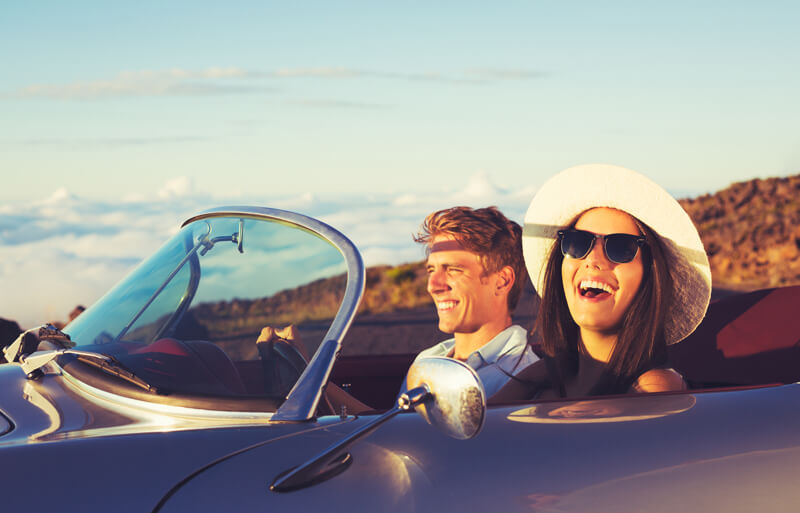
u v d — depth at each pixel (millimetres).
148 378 1908
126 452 1603
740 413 1866
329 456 1528
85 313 2301
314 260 2059
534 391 2535
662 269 2281
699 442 1742
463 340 2812
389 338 19875
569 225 2531
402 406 1550
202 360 1941
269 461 1604
